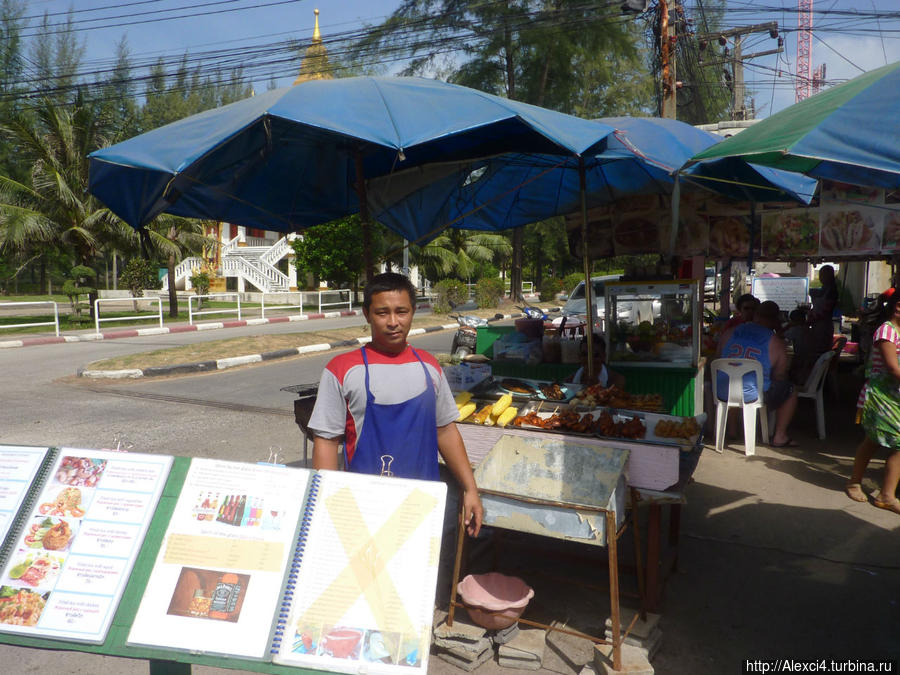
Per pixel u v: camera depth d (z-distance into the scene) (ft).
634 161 19.13
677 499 10.54
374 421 8.02
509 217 22.70
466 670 9.63
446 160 15.42
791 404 21.13
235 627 5.53
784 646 10.08
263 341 46.42
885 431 15.20
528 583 12.14
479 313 81.20
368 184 17.22
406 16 77.61
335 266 84.43
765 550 13.55
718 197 21.24
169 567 5.85
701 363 20.22
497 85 84.53
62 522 6.14
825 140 8.78
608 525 9.08
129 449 20.94
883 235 18.79
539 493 11.48
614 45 81.97
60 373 36.09
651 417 13.35
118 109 125.39
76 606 5.68
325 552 5.90
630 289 19.63
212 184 14.61
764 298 48.65
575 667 9.63
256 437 22.74
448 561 12.59
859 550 13.44
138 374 34.73
